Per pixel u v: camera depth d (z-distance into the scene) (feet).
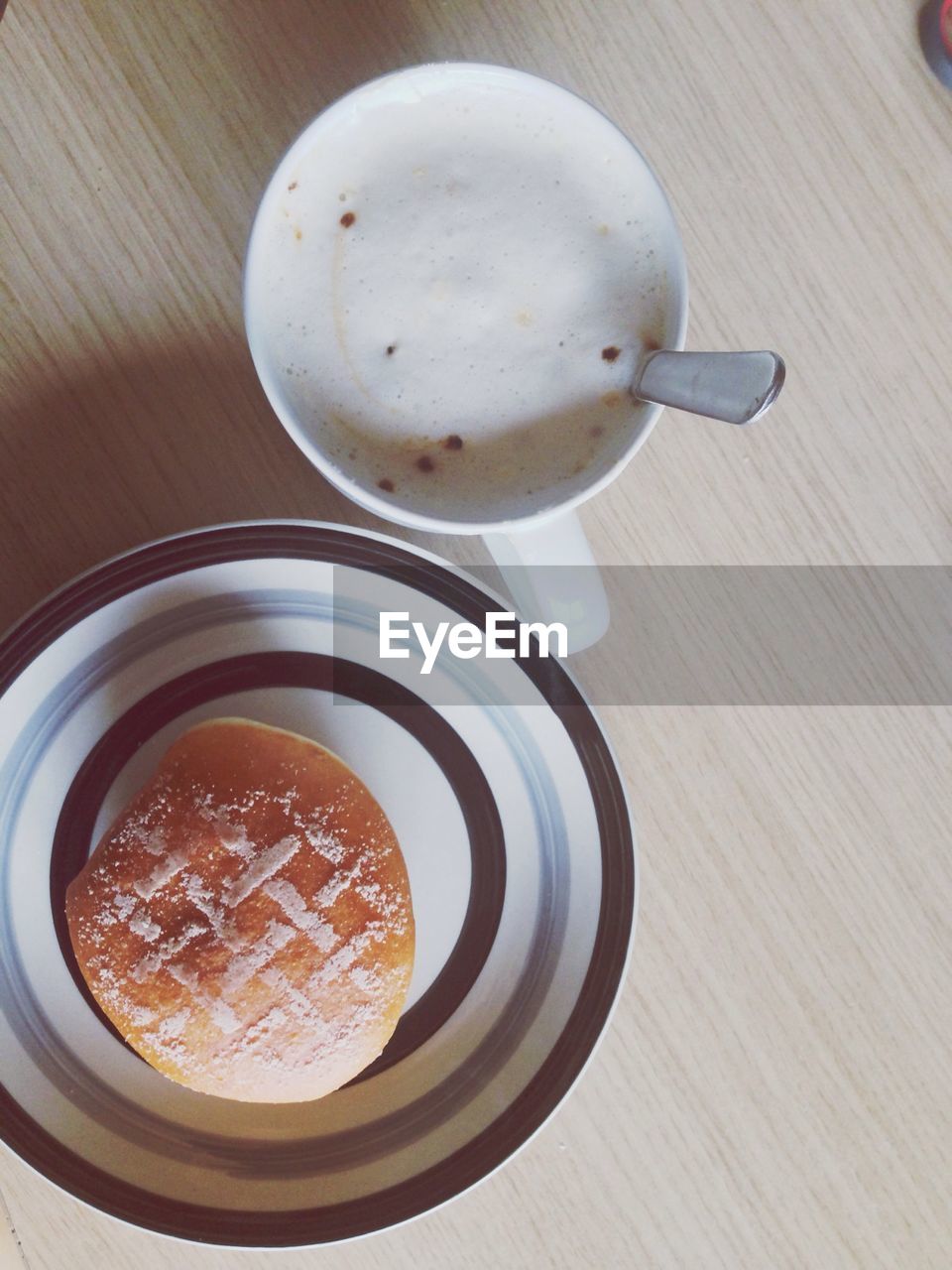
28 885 1.20
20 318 1.21
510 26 1.22
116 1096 1.21
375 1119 1.22
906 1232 1.30
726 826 1.28
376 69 1.22
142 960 1.17
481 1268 1.27
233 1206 1.20
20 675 1.16
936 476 1.27
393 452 1.09
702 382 1.02
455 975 1.24
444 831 1.24
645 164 1.05
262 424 1.24
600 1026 1.20
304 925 1.18
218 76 1.21
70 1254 1.24
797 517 1.27
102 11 1.19
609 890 1.21
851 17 1.23
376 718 1.24
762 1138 1.29
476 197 1.07
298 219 1.07
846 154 1.24
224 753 1.19
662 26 1.23
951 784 1.28
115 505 1.23
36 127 1.20
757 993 1.28
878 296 1.25
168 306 1.22
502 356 1.08
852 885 1.28
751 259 1.24
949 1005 1.29
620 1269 1.28
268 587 1.19
